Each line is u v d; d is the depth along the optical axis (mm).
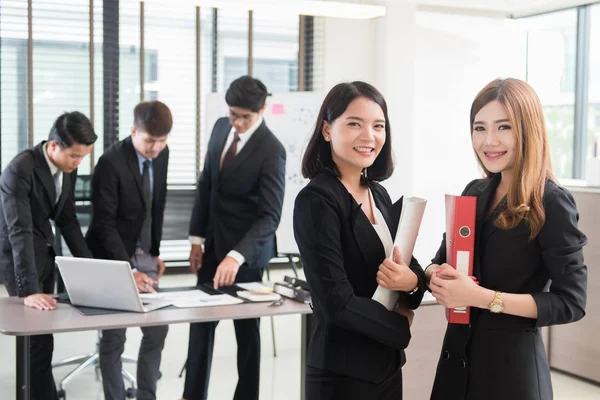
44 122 6164
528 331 1817
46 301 3123
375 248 1863
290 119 5332
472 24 6230
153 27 6512
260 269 3842
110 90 6211
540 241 1782
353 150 1852
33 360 3625
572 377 4887
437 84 6188
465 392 1864
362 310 1781
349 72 6562
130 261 3861
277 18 6801
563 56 6125
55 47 6148
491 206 1894
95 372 4773
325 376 1883
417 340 3426
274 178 3711
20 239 3297
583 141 6008
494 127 1810
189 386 3717
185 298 3305
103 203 3703
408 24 6016
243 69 6805
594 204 4621
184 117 6684
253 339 3666
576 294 1759
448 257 1875
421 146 6180
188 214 6648
